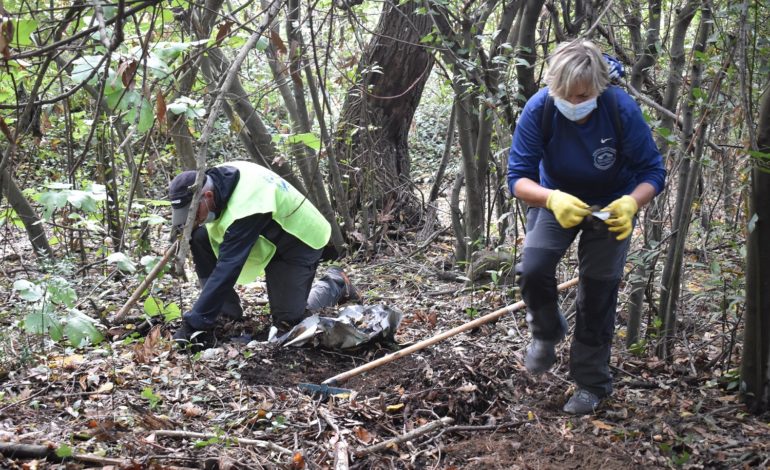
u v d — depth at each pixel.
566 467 3.22
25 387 3.79
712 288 4.43
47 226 6.81
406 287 6.28
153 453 3.17
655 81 5.36
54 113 6.84
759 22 3.69
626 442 3.39
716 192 6.48
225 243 4.50
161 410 3.62
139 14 4.58
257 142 6.55
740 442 3.34
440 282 6.39
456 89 5.29
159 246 7.08
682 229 4.00
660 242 3.95
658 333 4.23
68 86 5.96
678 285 4.14
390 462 3.24
